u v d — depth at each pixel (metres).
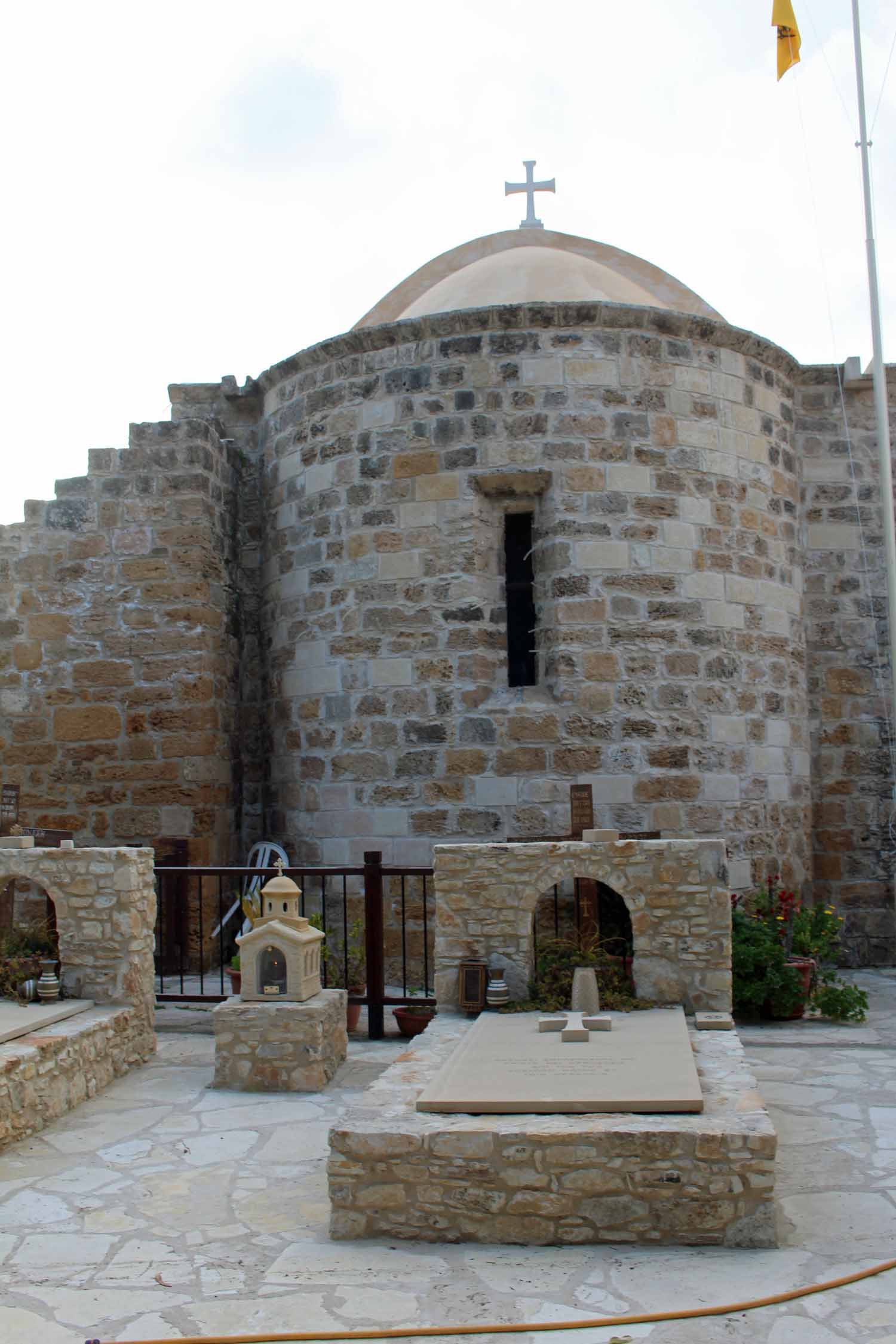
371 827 10.88
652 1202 4.91
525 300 11.89
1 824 8.73
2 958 8.14
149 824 11.67
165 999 9.46
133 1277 4.65
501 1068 5.98
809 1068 7.79
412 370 11.18
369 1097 5.65
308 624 11.57
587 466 10.88
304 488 11.77
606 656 10.68
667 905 7.65
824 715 12.54
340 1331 4.16
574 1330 4.14
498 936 7.86
